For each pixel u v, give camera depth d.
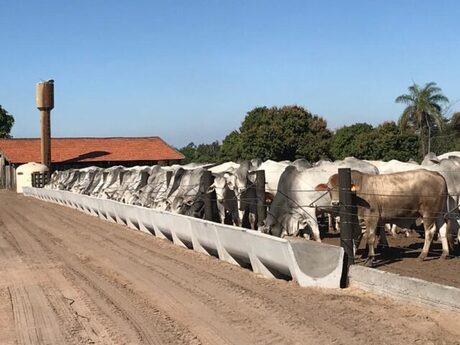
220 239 13.43
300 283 10.32
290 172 15.59
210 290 10.46
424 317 8.06
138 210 20.44
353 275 10.11
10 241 19.56
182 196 20.98
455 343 7.00
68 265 14.16
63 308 9.87
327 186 13.62
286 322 8.16
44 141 59.75
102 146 68.62
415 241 15.77
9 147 66.06
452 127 48.69
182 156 69.00
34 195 46.78
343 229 10.53
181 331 8.16
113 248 16.66
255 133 53.91
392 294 9.19
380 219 12.48
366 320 8.05
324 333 7.57
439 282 10.40
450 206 13.98
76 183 40.41
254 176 19.42
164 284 11.26
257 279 11.16
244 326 8.15
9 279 12.73
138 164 67.12
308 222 15.30
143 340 7.89
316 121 58.25
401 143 48.09
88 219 26.28
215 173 20.77
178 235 16.45
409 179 12.39
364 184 12.40
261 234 11.44
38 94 59.44
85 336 8.23
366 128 56.75
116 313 9.34
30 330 8.67
